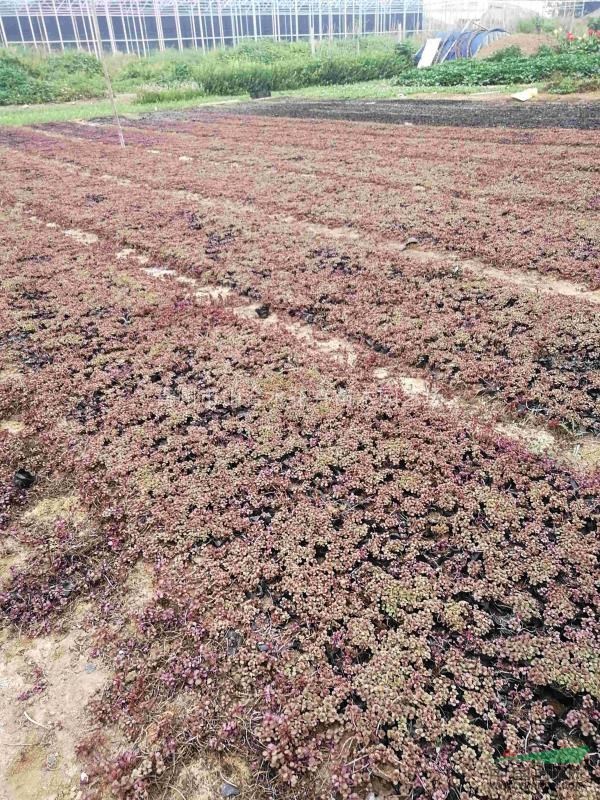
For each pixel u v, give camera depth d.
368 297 6.27
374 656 2.78
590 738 2.45
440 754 2.42
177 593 3.16
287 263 7.30
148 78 30.84
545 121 15.12
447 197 9.43
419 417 4.39
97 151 15.22
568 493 3.62
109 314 6.34
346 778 2.36
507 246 7.31
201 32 36.06
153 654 2.90
